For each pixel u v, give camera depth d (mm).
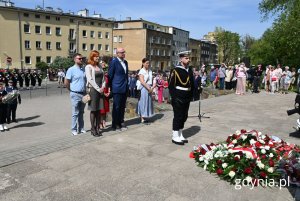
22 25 51469
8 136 9891
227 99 14141
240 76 16406
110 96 7207
